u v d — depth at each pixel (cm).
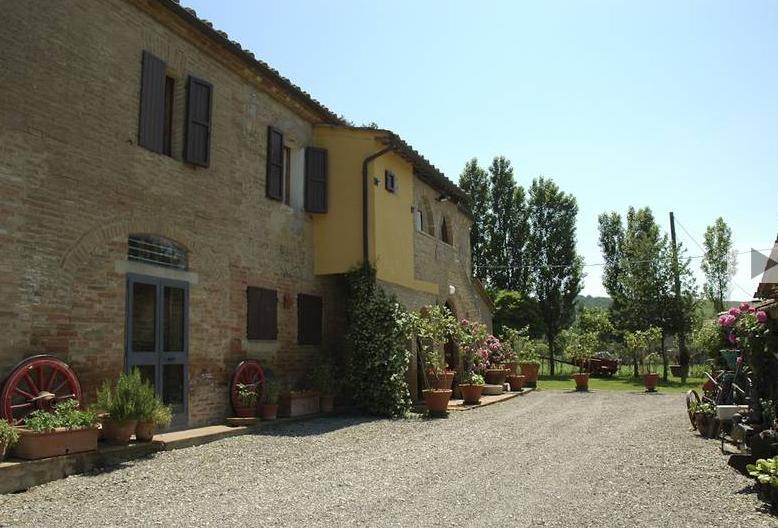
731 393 1031
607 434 1075
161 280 961
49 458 671
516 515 552
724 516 554
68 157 811
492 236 4072
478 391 1608
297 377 1316
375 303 1366
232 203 1139
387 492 635
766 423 828
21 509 562
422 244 1805
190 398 1007
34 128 767
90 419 727
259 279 1209
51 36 797
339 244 1410
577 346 2530
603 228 4228
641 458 841
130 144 914
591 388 2420
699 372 3053
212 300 1071
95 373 833
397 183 1578
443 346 1809
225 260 1110
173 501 593
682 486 674
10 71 741
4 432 636
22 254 743
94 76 858
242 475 711
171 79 1043
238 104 1175
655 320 2920
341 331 1491
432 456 846
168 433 931
